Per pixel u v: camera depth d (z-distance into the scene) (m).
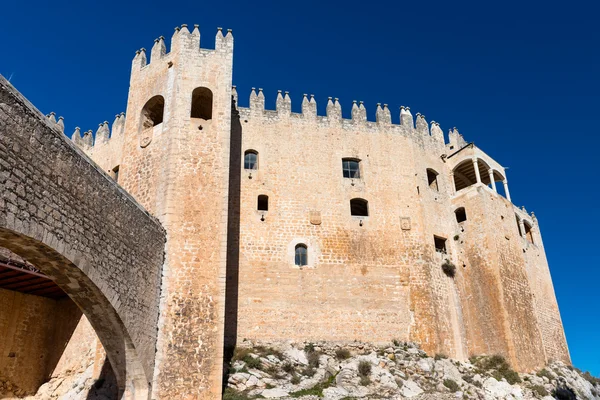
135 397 21.34
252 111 36.69
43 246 15.45
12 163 14.11
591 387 36.41
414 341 32.66
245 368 26.94
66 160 16.66
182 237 25.11
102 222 18.73
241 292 31.36
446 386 29.42
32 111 15.05
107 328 20.36
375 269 34.19
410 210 36.88
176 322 23.34
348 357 30.42
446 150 42.56
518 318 35.34
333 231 34.56
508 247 38.44
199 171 26.95
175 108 28.23
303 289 32.38
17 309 29.19
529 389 31.05
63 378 28.44
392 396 26.61
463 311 36.22
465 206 38.91
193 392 22.44
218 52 30.34
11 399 27.61
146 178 27.39
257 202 34.09
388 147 38.62
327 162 36.62
